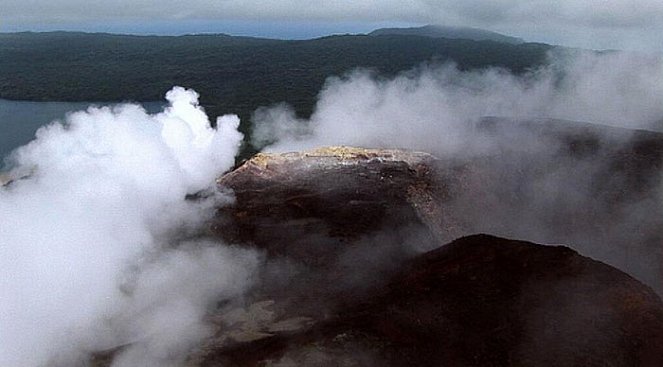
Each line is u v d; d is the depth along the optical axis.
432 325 38.91
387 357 36.03
